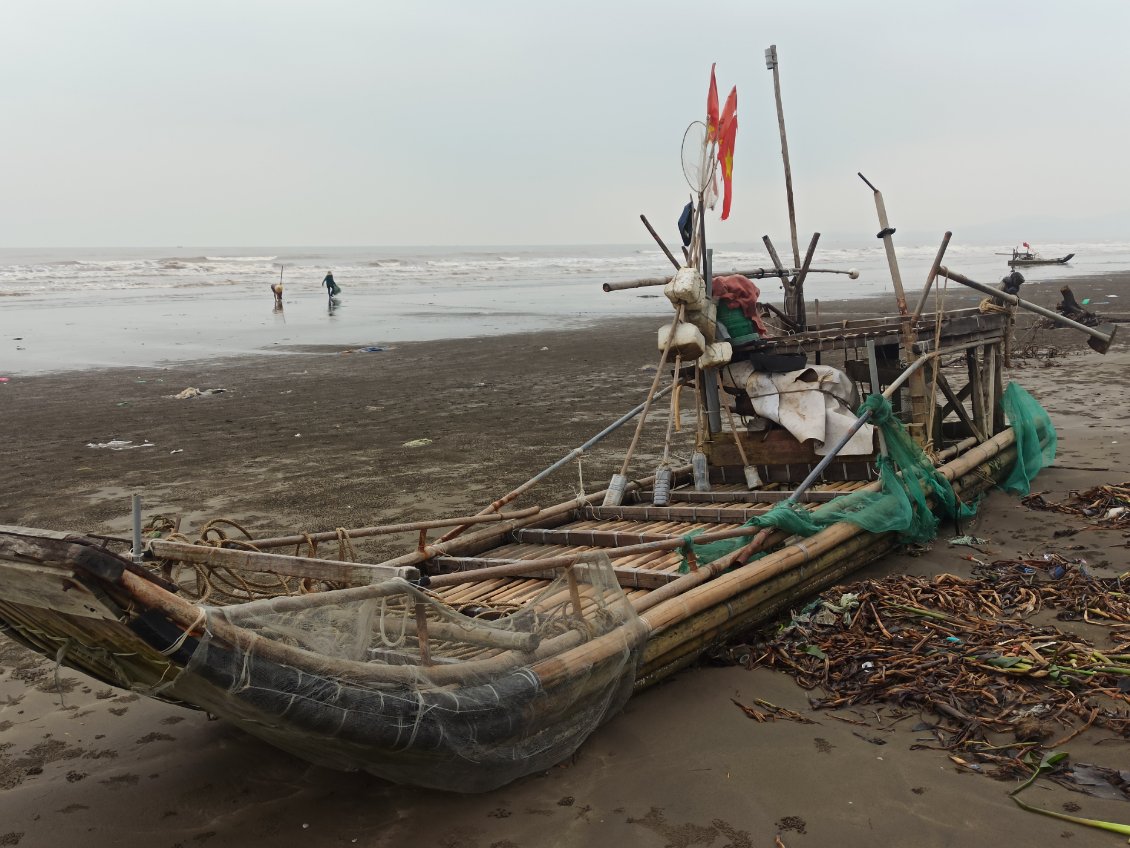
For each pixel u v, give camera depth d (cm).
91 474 1021
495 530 636
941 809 368
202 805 395
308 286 4888
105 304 3656
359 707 338
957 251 10669
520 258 8681
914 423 727
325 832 374
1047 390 1337
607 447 1096
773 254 861
